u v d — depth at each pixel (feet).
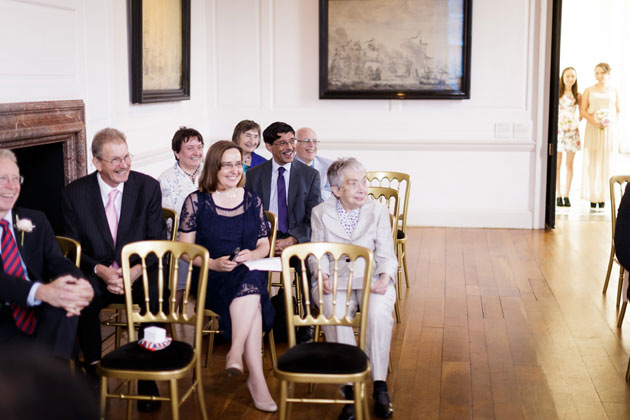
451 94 25.90
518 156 26.43
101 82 17.07
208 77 27.14
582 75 36.96
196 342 9.70
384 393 10.90
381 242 11.58
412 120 26.58
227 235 11.78
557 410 11.04
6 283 8.95
